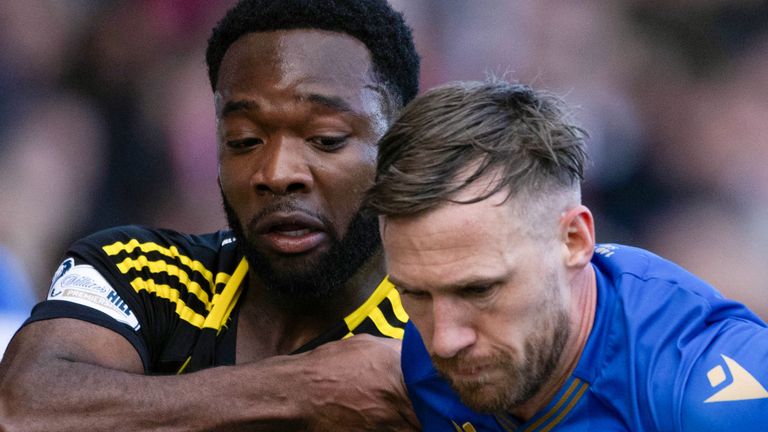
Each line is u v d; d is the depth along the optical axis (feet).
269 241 30.07
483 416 27.76
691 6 85.20
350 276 30.91
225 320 32.04
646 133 81.56
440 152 24.48
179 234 34.12
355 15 30.66
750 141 81.97
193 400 29.01
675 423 25.20
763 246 78.74
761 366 25.29
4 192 72.13
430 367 28.25
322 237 30.01
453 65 80.79
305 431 29.45
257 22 30.45
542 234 24.94
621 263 27.89
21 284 58.18
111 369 29.76
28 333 30.81
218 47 31.68
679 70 83.76
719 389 25.04
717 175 80.74
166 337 31.81
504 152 24.57
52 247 73.15
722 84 83.87
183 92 77.15
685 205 79.71
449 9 81.41
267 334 32.07
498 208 24.27
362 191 30.19
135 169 75.92
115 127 76.79
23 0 78.54
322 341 31.73
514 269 24.52
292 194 29.68
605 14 84.28
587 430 26.48
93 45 78.54
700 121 82.17
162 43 78.84
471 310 24.81
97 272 31.76
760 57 85.25
